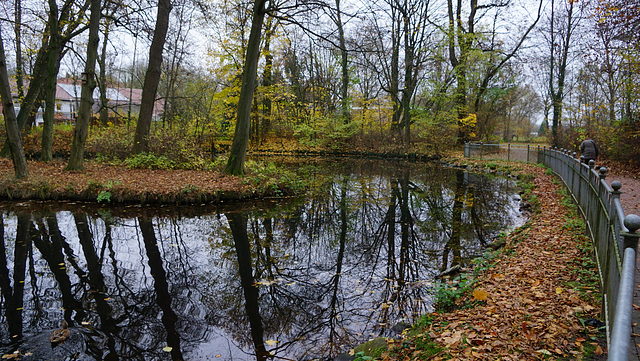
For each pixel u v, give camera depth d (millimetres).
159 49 16609
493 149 23891
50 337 4465
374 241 8508
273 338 4551
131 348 4328
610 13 12781
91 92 14492
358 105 31078
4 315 5082
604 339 3166
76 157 14531
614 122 15805
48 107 17172
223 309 5328
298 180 14891
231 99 21406
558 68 27969
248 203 12188
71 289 5926
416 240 8516
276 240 8602
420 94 29000
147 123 16828
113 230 9117
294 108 33844
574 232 6676
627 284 1598
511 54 24875
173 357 4156
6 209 10789
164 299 5617
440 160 27297
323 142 32938
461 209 11562
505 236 8086
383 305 5301
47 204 11352
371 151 31531
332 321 4930
